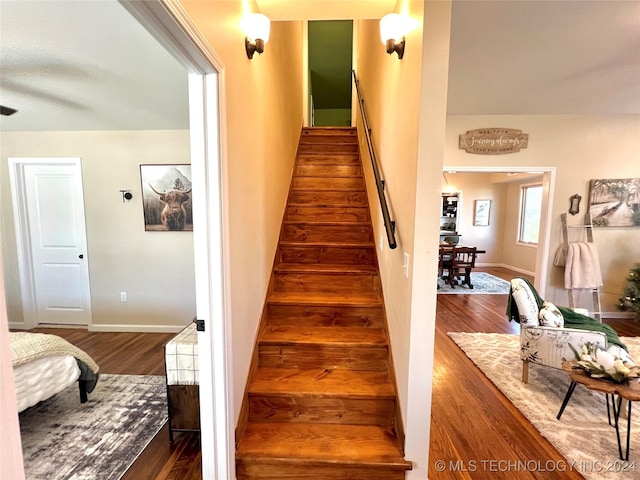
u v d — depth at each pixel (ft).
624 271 13.48
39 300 12.16
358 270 8.41
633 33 6.70
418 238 4.64
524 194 25.34
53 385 6.57
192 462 5.62
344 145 13.78
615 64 8.18
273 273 8.39
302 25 15.30
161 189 11.41
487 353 9.96
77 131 11.27
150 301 11.85
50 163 11.48
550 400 7.46
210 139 4.22
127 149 11.31
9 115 9.46
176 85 7.45
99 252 11.75
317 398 5.91
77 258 11.96
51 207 11.77
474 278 22.38
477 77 9.01
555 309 8.50
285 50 10.41
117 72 6.78
